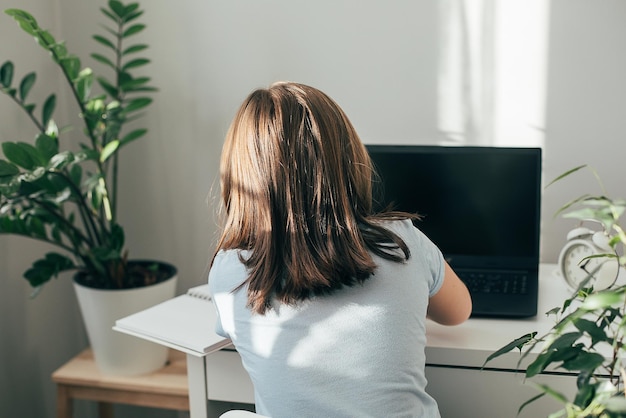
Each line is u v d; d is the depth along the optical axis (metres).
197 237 2.16
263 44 1.99
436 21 1.88
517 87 1.88
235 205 1.22
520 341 1.11
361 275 1.15
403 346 1.16
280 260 1.17
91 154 1.78
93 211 1.95
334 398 1.14
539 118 1.88
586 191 1.89
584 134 1.86
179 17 2.03
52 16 2.10
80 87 1.84
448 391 1.47
